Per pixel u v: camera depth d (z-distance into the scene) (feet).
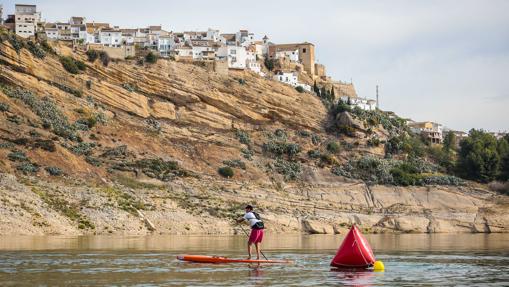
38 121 444.55
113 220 347.36
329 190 512.22
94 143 460.55
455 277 137.39
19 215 309.63
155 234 347.77
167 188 437.99
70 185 387.96
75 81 510.58
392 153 608.60
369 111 654.12
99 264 153.79
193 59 606.55
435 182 549.54
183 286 119.03
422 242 293.02
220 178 485.97
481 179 586.45
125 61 554.46
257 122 581.53
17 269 141.69
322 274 139.64
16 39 492.54
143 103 534.78
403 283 127.13
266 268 150.00
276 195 481.05
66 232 312.71
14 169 380.58
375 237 360.28
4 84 467.93
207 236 331.98
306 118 603.67
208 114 559.79
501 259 183.62
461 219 486.79
